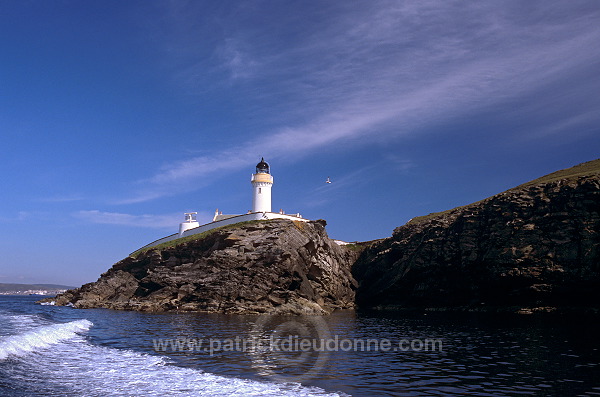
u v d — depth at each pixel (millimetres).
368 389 19031
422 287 81625
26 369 22234
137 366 23641
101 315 62500
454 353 28844
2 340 28812
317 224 89812
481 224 76000
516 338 36500
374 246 100625
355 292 95312
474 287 75062
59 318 55156
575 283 62406
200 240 87250
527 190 74000
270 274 73375
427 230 85500
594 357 27094
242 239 81000
